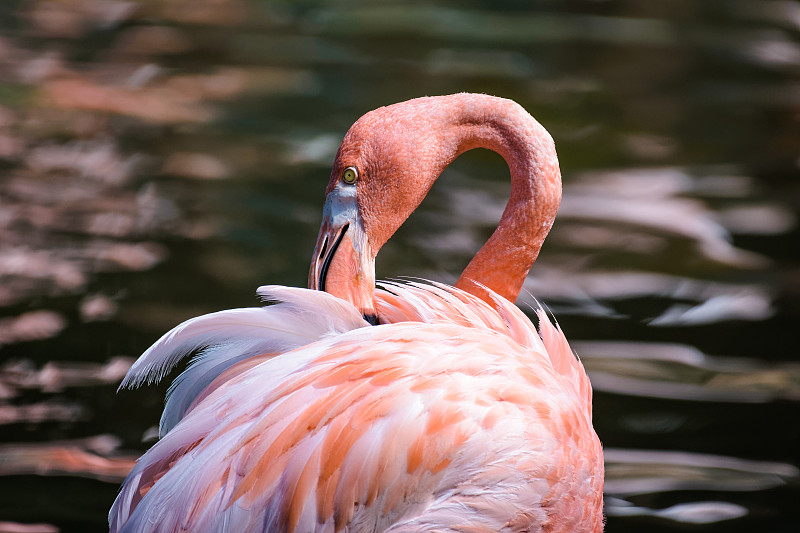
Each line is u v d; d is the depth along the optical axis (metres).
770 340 8.28
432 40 17.09
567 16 18.98
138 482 4.23
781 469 6.61
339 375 4.20
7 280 8.85
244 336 4.50
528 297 8.92
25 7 18.66
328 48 16.58
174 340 4.38
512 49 16.72
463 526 4.22
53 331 8.03
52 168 11.48
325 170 11.77
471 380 4.32
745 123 13.76
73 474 6.27
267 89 14.53
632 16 19.11
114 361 7.65
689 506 6.16
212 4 19.31
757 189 11.57
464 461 4.19
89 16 18.23
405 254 9.60
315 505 4.00
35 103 13.56
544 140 5.42
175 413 4.70
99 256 9.39
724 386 7.57
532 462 4.31
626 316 8.66
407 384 4.20
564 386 4.72
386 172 5.22
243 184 11.28
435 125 5.32
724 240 10.22
